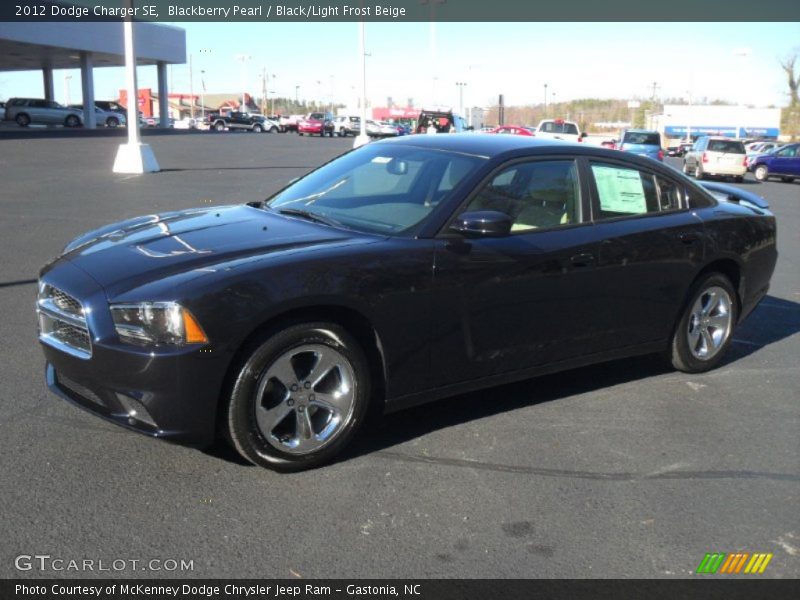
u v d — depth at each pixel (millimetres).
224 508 3400
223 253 3725
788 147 28922
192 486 3578
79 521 3246
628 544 3258
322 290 3594
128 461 3789
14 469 3656
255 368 3514
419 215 4160
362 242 3914
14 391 4617
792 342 6430
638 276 4836
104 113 51000
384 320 3820
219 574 2941
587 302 4609
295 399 3686
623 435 4363
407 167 4605
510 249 4230
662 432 4430
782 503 3660
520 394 4945
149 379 3348
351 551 3123
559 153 4676
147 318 3354
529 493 3654
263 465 3668
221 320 3371
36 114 44688
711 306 5453
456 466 3898
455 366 4148
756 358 5949
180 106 112188
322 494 3561
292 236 3982
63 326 3707
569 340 4605
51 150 24734
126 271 3615
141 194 14625
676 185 5250
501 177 4395
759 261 5691
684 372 5488
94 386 3512
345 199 4559
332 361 3740
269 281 3500
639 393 5062
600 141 40531
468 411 4625
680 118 71812
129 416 3477
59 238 9648
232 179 18156
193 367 3344
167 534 3184
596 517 3461
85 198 13727
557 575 3025
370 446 4094
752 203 6062
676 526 3416
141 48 48812
